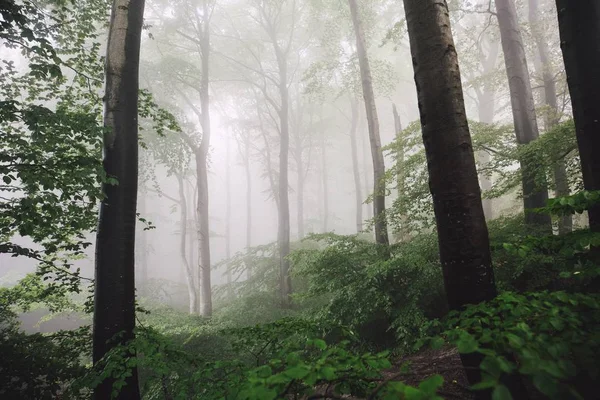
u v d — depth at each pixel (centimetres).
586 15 279
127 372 249
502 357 111
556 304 155
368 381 154
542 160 514
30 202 343
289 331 286
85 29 562
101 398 343
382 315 605
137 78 441
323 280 644
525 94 668
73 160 385
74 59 543
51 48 406
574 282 398
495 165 645
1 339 453
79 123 385
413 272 565
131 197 413
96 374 269
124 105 420
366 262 657
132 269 407
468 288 217
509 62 696
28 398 387
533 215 592
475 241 219
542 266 450
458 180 225
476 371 204
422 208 648
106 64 428
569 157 507
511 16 702
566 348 114
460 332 135
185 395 217
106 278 381
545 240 215
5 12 373
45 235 450
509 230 571
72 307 655
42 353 440
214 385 206
